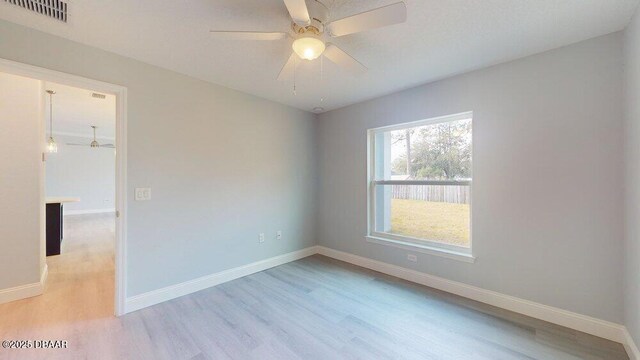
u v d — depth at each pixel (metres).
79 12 1.75
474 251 2.63
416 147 3.19
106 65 2.25
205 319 2.28
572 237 2.12
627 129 1.83
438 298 2.67
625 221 1.87
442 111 2.82
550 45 2.14
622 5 1.65
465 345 1.93
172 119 2.65
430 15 1.76
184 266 2.75
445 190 2.93
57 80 2.04
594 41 2.02
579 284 2.09
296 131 3.91
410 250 3.12
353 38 2.04
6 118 2.53
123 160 2.34
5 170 2.51
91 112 5.34
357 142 3.67
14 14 1.77
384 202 3.48
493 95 2.49
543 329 2.11
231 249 3.15
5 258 2.50
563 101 2.15
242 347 1.92
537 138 2.27
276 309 2.46
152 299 2.52
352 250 3.75
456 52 2.25
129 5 1.67
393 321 2.25
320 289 2.89
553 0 1.62
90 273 3.29
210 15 1.78
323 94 3.32
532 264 2.30
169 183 2.64
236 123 3.19
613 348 1.87
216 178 3.01
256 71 2.66
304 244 4.05
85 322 2.21
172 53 2.30
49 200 3.96
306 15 1.47
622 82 1.91
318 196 4.23
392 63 2.46
